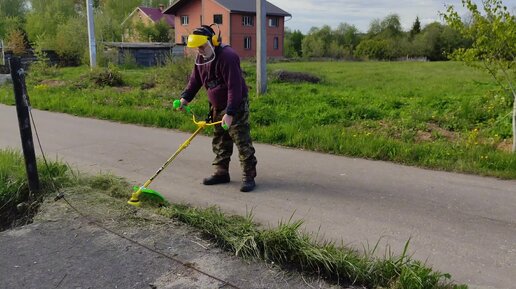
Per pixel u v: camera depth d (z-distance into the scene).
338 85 16.86
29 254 3.99
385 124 8.77
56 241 4.20
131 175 6.27
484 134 7.77
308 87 15.03
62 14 43.62
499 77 7.32
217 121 5.52
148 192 4.92
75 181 5.61
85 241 4.18
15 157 6.36
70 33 30.42
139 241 4.15
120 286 3.51
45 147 7.83
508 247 4.16
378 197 5.39
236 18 47.00
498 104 8.79
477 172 6.20
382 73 23.83
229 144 5.80
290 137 8.00
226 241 4.09
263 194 5.51
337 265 3.62
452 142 7.45
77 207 4.85
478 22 6.43
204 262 3.82
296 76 17.25
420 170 6.40
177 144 8.02
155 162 6.91
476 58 6.74
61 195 5.09
